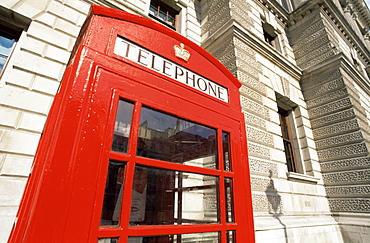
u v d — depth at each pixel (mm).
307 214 6398
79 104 1328
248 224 2037
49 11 4969
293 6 12438
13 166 3684
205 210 1993
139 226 1398
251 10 8773
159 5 8656
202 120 1988
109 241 1297
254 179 5363
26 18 4613
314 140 8328
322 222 6371
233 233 1919
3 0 4410
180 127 1973
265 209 5254
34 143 3967
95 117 1369
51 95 4375
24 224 1044
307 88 9156
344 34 11562
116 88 1521
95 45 1560
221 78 2510
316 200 7020
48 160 1150
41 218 1052
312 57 9469
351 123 7465
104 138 1371
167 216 1930
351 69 8867
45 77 4438
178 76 1980
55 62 4648
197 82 2154
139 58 1758
